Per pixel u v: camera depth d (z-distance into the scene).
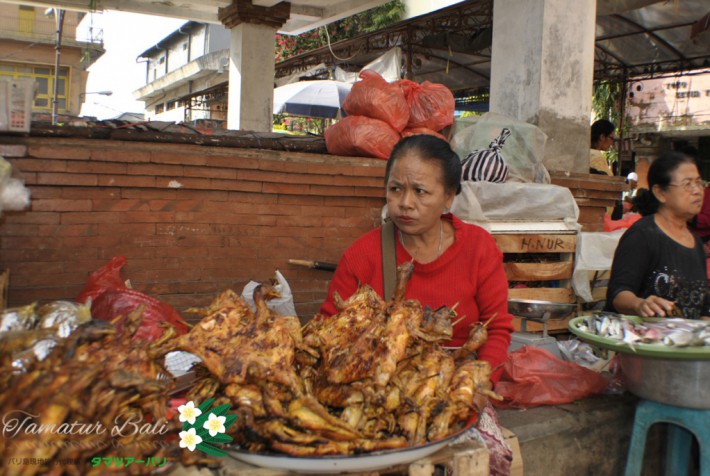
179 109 22.31
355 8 9.08
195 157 3.35
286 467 1.42
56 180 3.05
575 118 4.77
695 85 14.24
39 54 23.39
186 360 2.46
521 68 4.71
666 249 2.94
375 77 4.11
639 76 11.95
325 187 3.75
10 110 2.89
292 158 3.64
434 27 8.96
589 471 2.95
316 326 1.80
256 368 1.41
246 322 1.53
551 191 3.98
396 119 4.00
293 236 3.72
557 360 3.14
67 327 1.59
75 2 9.48
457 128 4.42
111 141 3.18
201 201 3.44
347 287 2.39
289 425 1.44
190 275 3.44
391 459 1.45
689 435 2.96
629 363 2.67
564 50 4.65
